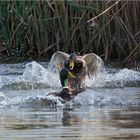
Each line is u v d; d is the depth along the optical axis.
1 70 37.75
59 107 21.61
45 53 44.28
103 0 42.38
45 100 22.94
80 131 15.95
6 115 19.48
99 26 42.81
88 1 42.47
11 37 44.59
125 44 42.75
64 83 26.53
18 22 44.38
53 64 31.83
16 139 14.88
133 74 31.77
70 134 15.50
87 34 43.34
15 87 29.25
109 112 19.91
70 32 43.59
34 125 17.17
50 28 44.22
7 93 26.53
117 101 22.98
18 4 43.88
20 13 43.94
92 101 22.84
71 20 43.38
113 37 42.91
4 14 44.25
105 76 31.22
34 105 22.12
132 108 21.02
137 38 42.41
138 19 42.69
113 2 42.28
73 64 29.55
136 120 17.91
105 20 42.47
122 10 42.50
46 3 43.56
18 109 21.11
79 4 42.47
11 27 44.50
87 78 30.41
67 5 43.34
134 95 25.30
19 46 44.78
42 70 31.73
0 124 17.44
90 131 15.91
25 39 44.62
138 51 39.62
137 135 15.16
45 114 19.69
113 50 43.47
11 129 16.48
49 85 29.97
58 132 15.87
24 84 29.84
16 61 43.03
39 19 43.84
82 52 43.50
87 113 19.75
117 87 29.47
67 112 20.12
